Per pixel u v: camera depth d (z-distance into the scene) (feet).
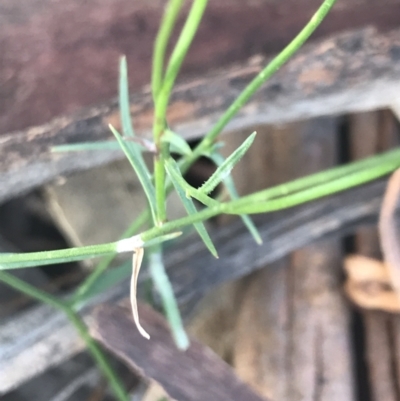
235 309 0.94
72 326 0.76
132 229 0.64
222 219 0.98
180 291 0.83
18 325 0.76
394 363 0.82
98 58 0.73
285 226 0.88
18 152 0.68
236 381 0.66
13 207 1.13
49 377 1.04
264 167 1.02
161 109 0.42
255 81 0.48
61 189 1.00
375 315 0.88
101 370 0.89
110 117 0.70
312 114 0.76
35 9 0.74
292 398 0.78
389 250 0.80
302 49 0.73
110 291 0.77
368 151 1.03
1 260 0.42
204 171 1.09
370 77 0.71
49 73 0.71
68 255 0.42
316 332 0.85
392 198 0.79
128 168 1.03
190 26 0.40
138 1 0.76
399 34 0.72
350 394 0.78
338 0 0.76
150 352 0.66
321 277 0.92
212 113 0.72
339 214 0.89
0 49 0.72
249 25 0.75
